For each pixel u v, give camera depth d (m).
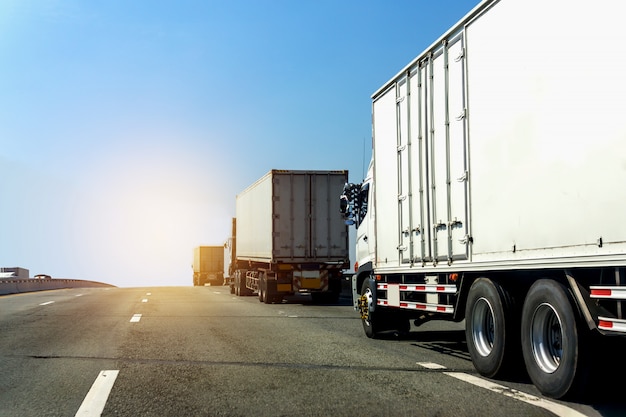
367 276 12.31
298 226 23.19
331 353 9.46
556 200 6.04
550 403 6.00
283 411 5.74
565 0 5.95
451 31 8.23
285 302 23.41
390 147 10.57
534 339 6.51
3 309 19.17
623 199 5.18
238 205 30.95
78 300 24.75
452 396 6.34
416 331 12.80
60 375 7.59
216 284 56.44
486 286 7.40
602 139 5.44
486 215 7.34
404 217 9.91
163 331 12.56
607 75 5.39
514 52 6.78
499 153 7.07
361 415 5.58
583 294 5.76
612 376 5.85
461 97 8.00
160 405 6.01
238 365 8.31
